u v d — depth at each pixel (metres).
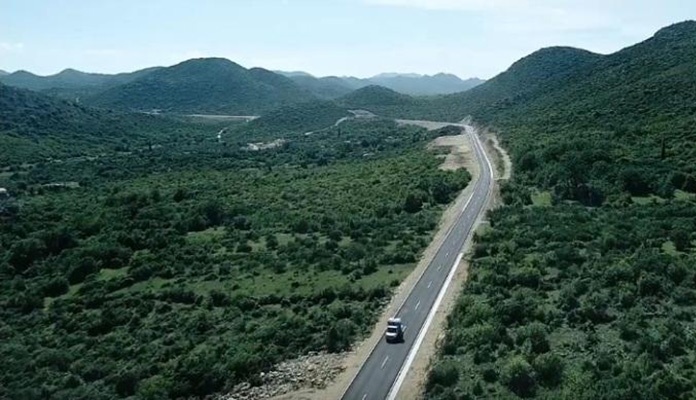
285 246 100.50
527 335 55.00
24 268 102.88
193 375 58.81
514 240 85.19
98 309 83.31
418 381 53.59
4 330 78.56
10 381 64.06
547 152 128.75
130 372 61.25
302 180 158.50
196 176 176.12
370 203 122.50
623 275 65.00
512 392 47.41
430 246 92.50
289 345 64.75
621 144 128.50
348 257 91.31
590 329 55.44
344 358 60.75
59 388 61.44
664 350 49.47
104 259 100.75
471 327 59.16
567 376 47.31
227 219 121.19
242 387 57.88
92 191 158.00
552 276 69.88
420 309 69.00
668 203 96.00
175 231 113.81
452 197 123.12
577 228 85.94
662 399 43.12
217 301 80.19
